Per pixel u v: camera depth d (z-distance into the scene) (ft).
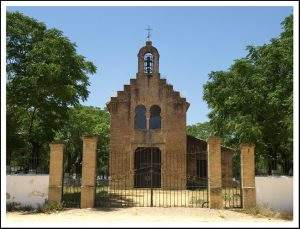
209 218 66.49
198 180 121.49
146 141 120.26
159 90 122.52
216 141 76.23
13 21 89.30
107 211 72.33
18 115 93.40
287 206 74.08
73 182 99.81
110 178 118.01
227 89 95.96
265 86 90.74
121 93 122.62
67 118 96.22
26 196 76.48
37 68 82.89
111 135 120.67
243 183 73.77
